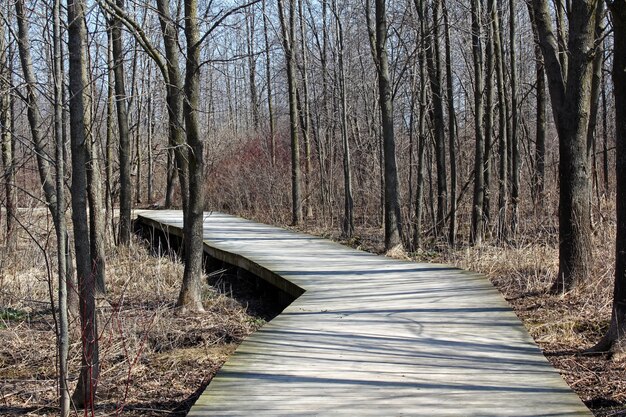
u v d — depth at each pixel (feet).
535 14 25.75
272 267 31.71
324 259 34.50
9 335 23.40
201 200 26.66
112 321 21.42
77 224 16.17
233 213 72.49
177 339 22.94
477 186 41.57
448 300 23.17
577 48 24.62
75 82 16.17
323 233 55.72
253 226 52.80
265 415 12.60
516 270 30.86
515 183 43.88
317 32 74.74
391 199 41.75
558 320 22.89
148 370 20.12
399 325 19.75
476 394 13.53
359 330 19.20
